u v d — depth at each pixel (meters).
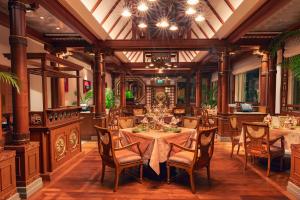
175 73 15.22
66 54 6.96
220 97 6.90
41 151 3.59
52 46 6.73
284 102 6.59
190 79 16.34
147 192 3.20
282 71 6.55
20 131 3.01
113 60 10.48
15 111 2.99
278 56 6.68
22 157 2.99
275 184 3.46
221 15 5.62
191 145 4.02
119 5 5.72
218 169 4.14
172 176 3.77
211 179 3.67
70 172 4.00
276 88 6.99
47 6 3.75
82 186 3.41
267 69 7.16
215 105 10.60
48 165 3.68
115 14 5.96
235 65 11.05
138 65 11.87
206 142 3.32
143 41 6.80
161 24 4.86
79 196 3.08
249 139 4.35
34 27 5.68
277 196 3.06
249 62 9.31
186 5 4.23
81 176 3.82
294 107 6.21
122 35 7.28
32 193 3.10
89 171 4.05
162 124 4.25
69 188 3.34
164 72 14.58
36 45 6.27
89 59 10.44
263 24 5.53
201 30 7.14
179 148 3.63
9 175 2.73
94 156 5.01
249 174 3.88
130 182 3.57
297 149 3.02
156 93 17.11
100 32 6.03
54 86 6.80
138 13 5.01
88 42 6.46
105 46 6.80
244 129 4.04
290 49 5.94
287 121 4.36
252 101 9.54
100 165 4.39
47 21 5.24
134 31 6.85
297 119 4.68
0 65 4.86
